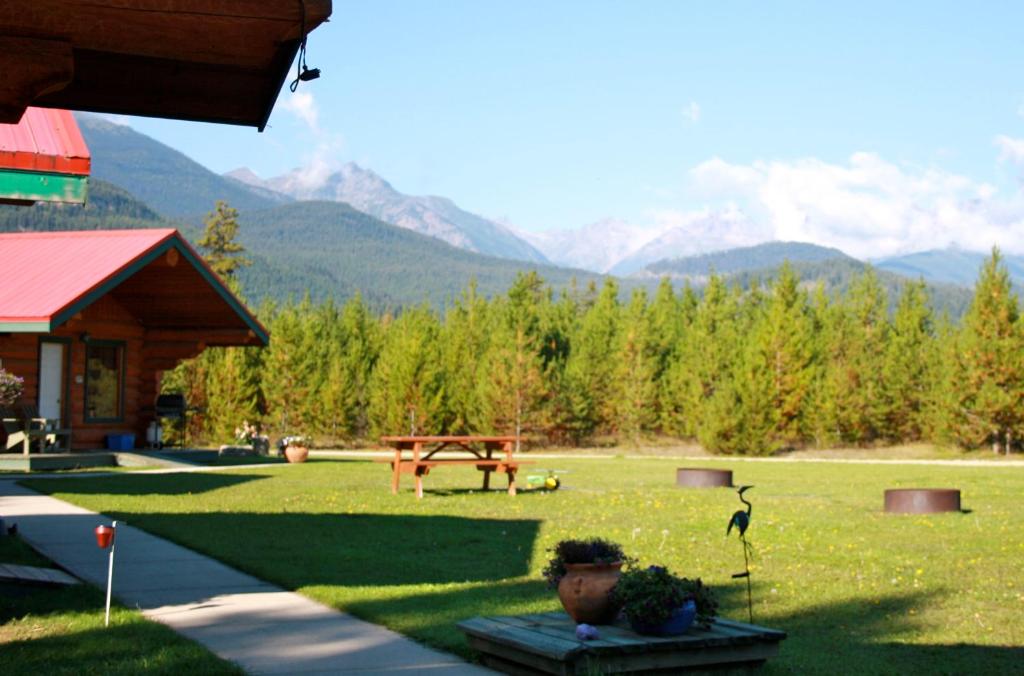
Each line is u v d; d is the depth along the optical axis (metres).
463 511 16.31
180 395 28.30
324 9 5.44
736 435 41.12
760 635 6.60
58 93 6.80
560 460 35.88
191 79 6.62
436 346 48.53
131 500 16.72
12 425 23.48
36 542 11.97
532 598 8.87
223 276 73.69
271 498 17.73
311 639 7.41
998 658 7.10
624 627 6.86
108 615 7.74
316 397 44.78
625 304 55.28
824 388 44.81
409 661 6.78
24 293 21.30
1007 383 40.72
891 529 14.66
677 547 12.45
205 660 6.59
